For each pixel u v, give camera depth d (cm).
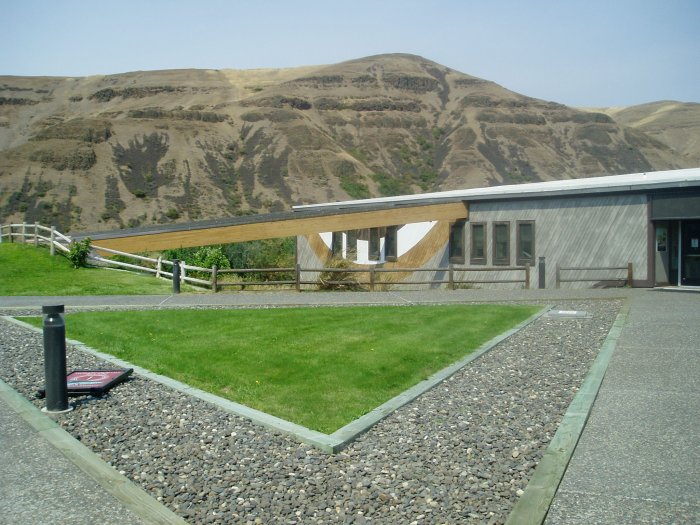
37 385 805
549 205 2170
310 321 1282
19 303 1595
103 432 642
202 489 509
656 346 997
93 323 1261
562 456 552
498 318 1322
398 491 500
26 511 454
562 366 892
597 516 447
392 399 748
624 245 1989
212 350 1005
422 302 1647
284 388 800
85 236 2381
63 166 9475
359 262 2870
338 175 10988
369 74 16175
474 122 13612
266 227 2228
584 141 13438
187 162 10519
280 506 479
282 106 13512
